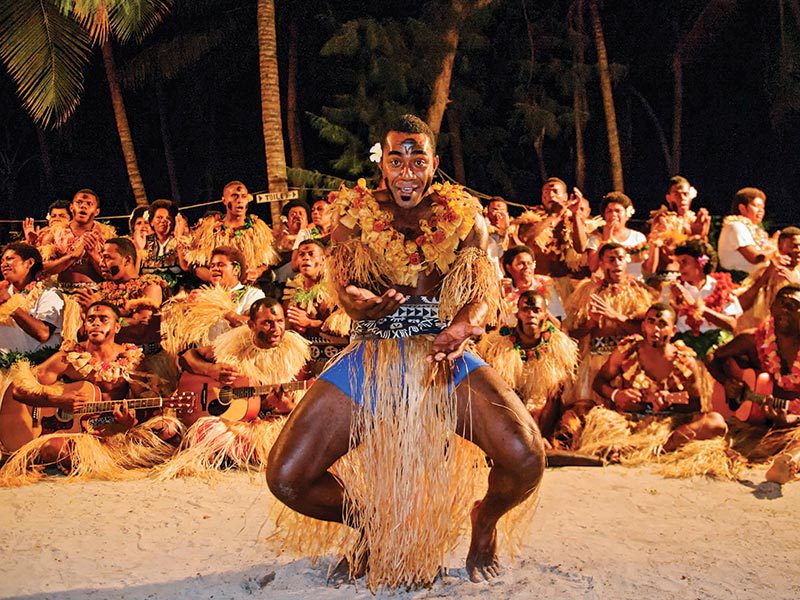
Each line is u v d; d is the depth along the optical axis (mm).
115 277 5816
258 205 17469
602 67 13594
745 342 5016
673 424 4918
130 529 3709
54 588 3064
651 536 3553
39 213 18234
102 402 4859
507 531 3232
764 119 16734
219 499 4176
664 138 17125
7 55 7176
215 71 15289
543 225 6250
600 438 4934
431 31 11273
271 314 4969
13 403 4797
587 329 5594
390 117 11945
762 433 4949
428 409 2916
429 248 3037
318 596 2967
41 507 4059
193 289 5957
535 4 14992
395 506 2918
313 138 16578
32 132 17938
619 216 6219
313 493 2949
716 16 14016
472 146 15008
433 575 3018
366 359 2961
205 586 3064
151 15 7734
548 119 14141
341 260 3051
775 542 3480
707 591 2980
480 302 3012
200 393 4988
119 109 12633
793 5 11492
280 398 4965
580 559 3262
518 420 2906
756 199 6410
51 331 5738
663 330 4973
